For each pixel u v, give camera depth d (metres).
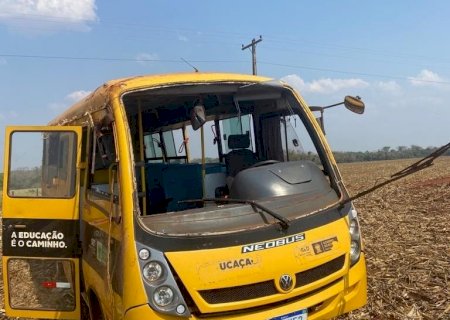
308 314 4.36
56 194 5.99
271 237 4.23
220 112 6.24
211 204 4.77
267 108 6.11
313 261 4.33
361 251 4.88
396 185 22.02
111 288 4.40
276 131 6.18
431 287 6.64
